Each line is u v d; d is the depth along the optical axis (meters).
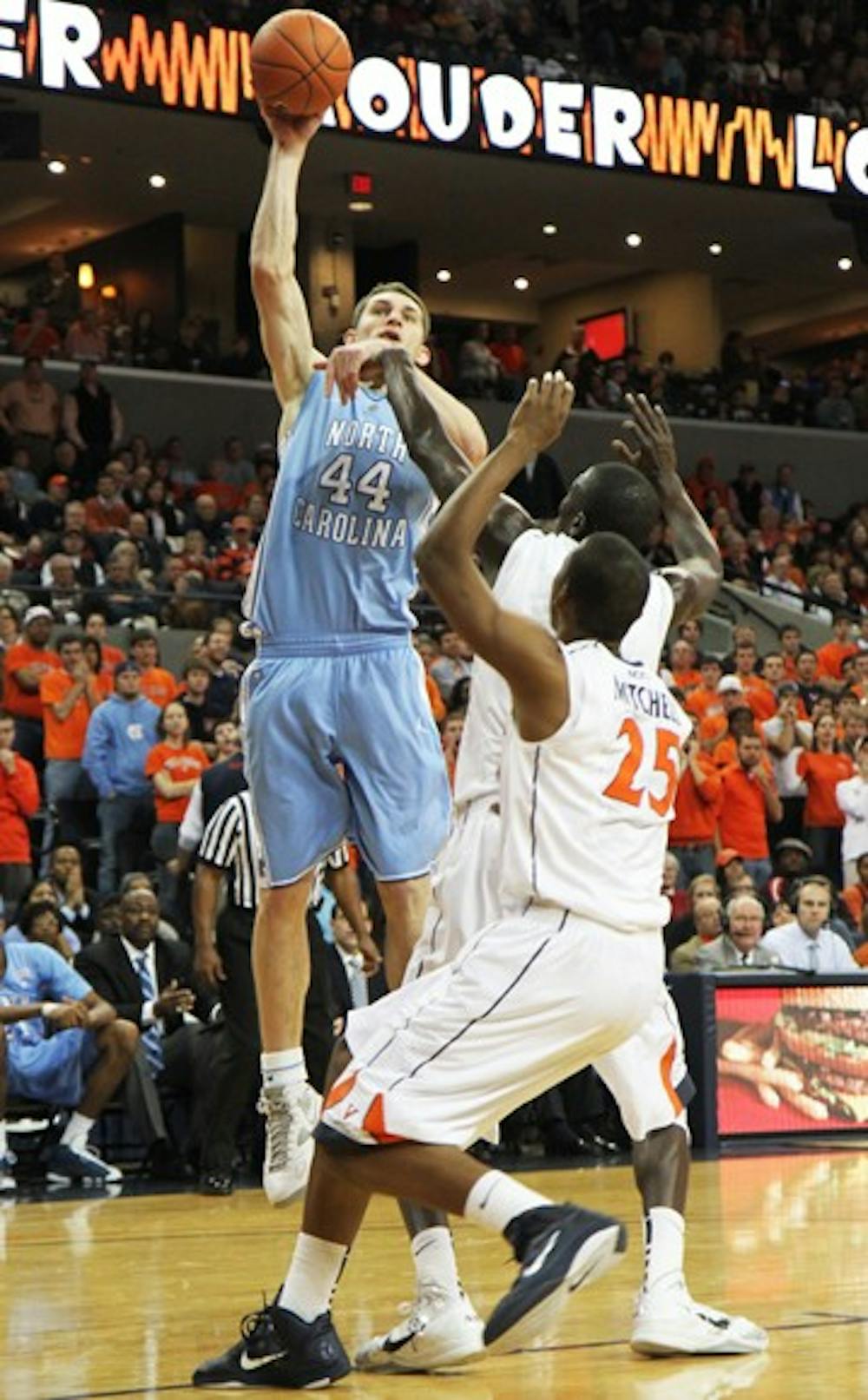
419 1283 5.04
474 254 32.81
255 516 22.55
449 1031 4.29
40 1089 10.80
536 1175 10.53
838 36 29.69
